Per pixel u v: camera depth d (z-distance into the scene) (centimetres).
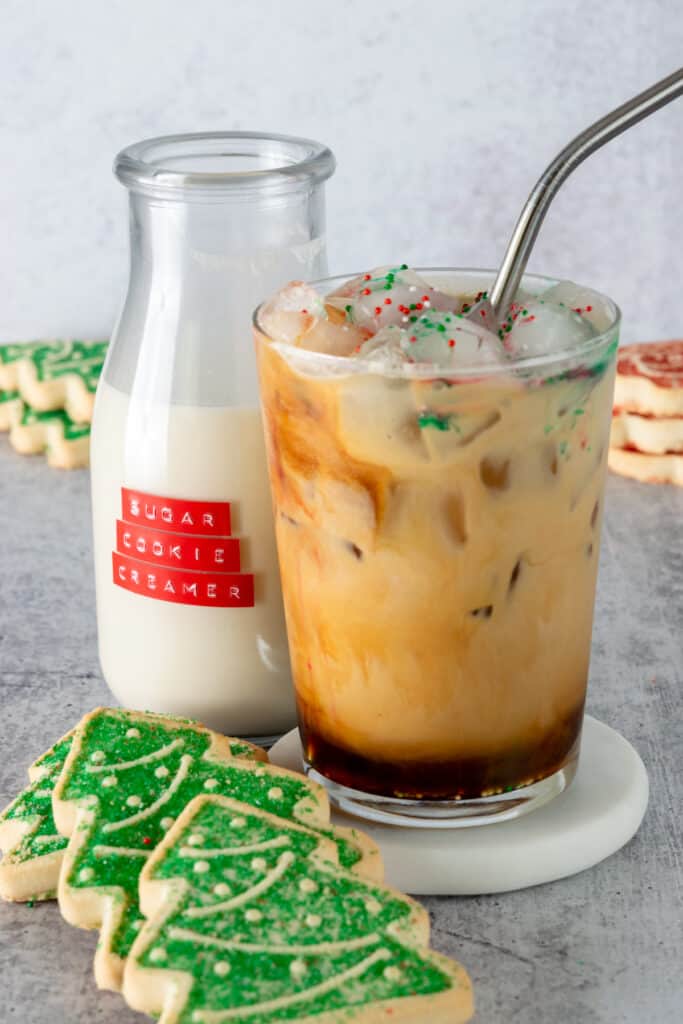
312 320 48
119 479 54
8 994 48
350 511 48
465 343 47
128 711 53
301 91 85
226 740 53
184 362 53
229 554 54
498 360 47
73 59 85
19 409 81
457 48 84
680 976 48
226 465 53
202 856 47
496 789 50
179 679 55
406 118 85
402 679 49
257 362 50
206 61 85
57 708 60
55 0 83
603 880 51
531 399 46
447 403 46
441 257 89
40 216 88
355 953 45
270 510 54
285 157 56
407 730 49
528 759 50
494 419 46
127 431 54
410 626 48
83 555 71
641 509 74
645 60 84
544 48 84
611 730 55
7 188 87
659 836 53
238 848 48
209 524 54
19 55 84
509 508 47
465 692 49
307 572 49
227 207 53
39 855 50
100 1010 48
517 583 48
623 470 76
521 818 51
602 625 64
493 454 47
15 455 80
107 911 47
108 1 83
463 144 86
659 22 83
